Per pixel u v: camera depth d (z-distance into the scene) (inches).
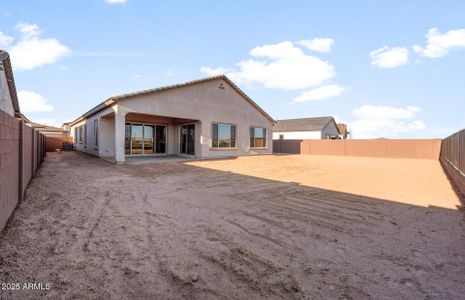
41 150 529.3
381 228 175.8
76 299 90.3
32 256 121.0
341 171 514.3
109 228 163.2
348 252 136.6
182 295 94.8
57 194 247.9
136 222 176.6
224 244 143.1
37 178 333.7
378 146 930.7
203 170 470.3
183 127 700.7
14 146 185.8
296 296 96.0
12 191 179.2
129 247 135.3
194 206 223.6
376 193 296.4
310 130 1416.1
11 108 597.6
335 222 187.3
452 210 225.0
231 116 714.8
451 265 123.8
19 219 171.5
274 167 551.8
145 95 520.4
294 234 161.5
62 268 111.2
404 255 134.1
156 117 685.3
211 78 644.7
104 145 617.3
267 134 860.6
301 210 218.5
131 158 599.8
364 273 115.0
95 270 110.5
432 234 165.3
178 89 578.6
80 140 880.9
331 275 112.3
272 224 180.4
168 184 328.5
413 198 272.1
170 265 117.3
